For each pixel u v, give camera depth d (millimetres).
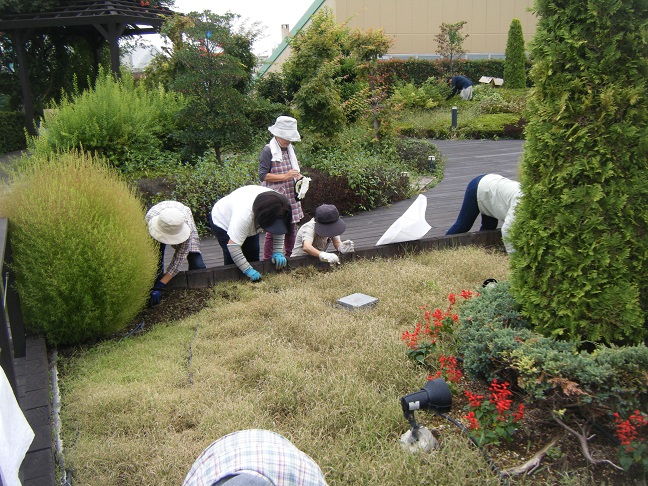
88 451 3027
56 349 4469
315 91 10109
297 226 8633
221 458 1595
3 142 17219
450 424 3227
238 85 13680
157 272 5438
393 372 3686
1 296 3174
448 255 6094
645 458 2711
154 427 3244
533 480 2791
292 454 1641
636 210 3277
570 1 3268
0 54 19672
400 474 2762
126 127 9406
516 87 24094
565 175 3307
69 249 4223
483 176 6746
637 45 3180
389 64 24094
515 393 3396
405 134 19406
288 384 3549
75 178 4547
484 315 3693
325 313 4719
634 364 2896
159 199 8367
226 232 5719
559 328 3453
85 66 20438
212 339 4406
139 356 4145
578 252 3350
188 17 9781
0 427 1760
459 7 27391
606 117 3215
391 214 9305
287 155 6352
